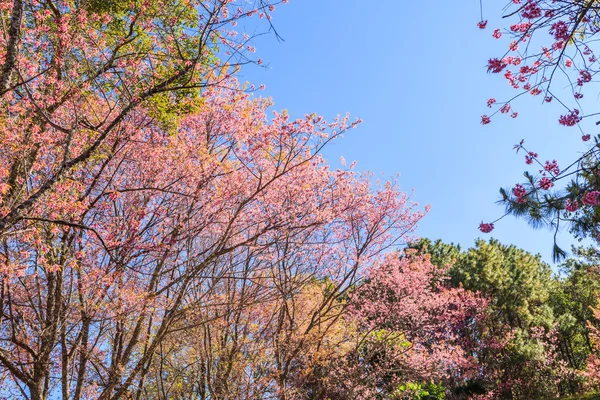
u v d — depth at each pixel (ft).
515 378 75.72
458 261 93.76
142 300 26.63
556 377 77.00
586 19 16.62
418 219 46.24
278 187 34.65
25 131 23.16
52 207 22.38
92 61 24.72
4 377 29.81
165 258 27.25
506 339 76.23
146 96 21.66
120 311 26.58
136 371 27.22
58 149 24.16
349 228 44.73
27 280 27.50
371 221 44.65
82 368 27.68
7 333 28.68
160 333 27.48
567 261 96.68
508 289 84.99
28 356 29.07
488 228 18.35
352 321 48.52
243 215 32.50
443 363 58.54
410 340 55.62
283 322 39.47
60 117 25.40
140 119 29.45
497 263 87.51
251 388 35.09
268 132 31.71
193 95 29.58
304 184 35.78
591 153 14.49
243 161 32.55
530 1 16.31
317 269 42.55
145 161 29.32
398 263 51.13
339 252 44.55
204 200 29.76
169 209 29.04
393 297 51.37
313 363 40.14
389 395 50.29
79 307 25.31
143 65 26.00
